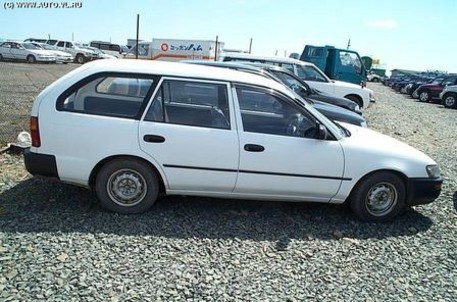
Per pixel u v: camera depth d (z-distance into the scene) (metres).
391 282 3.07
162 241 3.39
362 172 3.96
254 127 3.82
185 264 3.06
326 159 3.86
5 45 30.08
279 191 3.90
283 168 3.82
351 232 3.92
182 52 28.19
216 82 3.82
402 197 4.12
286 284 2.91
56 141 3.66
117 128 3.65
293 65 11.68
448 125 13.45
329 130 3.93
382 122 12.48
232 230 3.72
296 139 3.83
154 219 3.80
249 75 4.14
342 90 11.87
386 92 30.81
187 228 3.68
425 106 20.56
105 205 3.84
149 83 3.78
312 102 7.32
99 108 3.72
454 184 5.82
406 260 3.45
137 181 3.81
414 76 35.50
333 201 4.07
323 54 15.48
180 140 3.69
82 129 3.64
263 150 3.76
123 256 3.09
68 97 3.70
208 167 3.75
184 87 3.80
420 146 9.15
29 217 3.65
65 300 2.51
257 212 4.19
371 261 3.38
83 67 3.91
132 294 2.63
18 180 4.57
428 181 4.10
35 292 2.56
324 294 2.83
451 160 7.65
